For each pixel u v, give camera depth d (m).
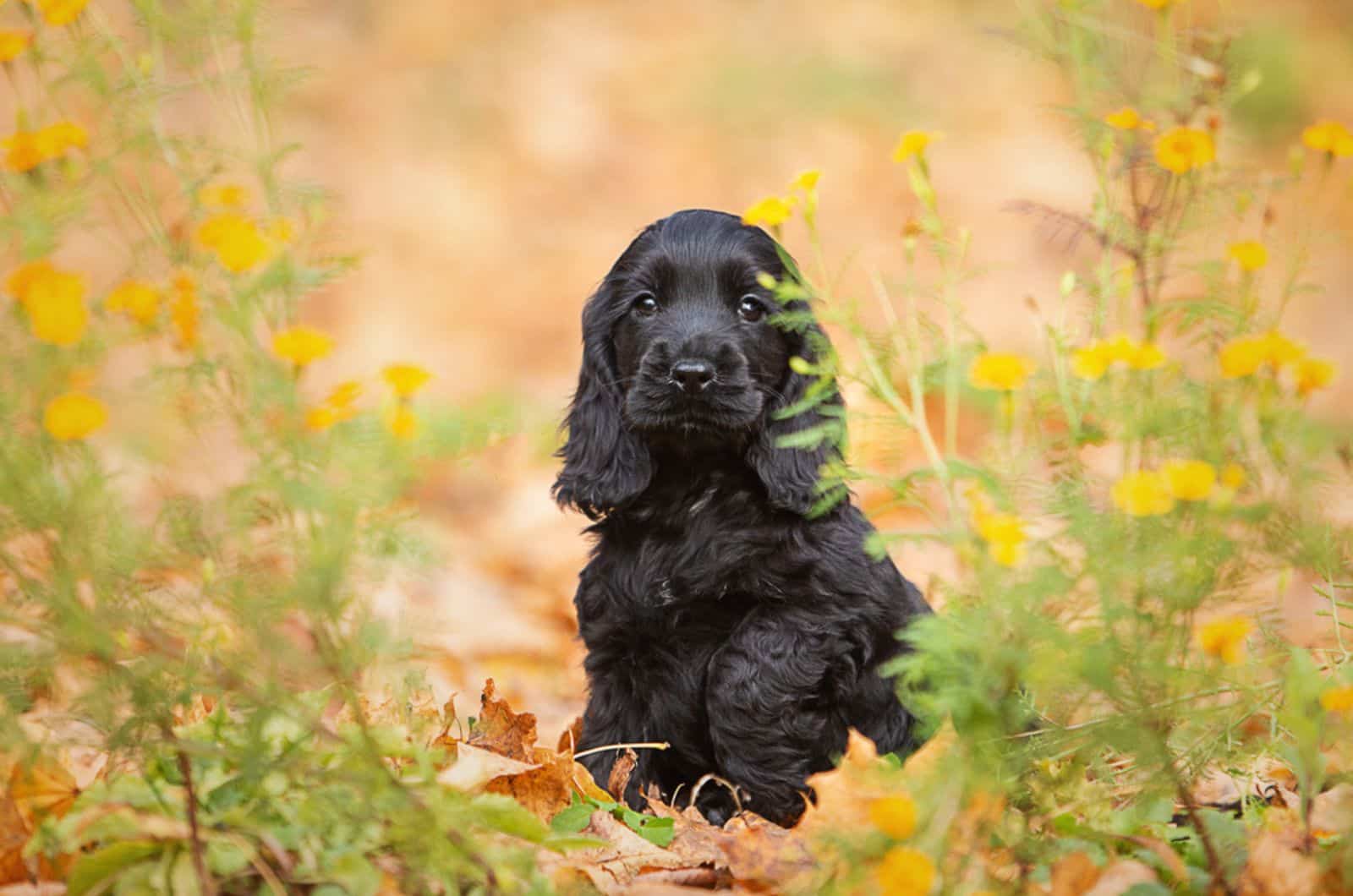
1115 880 3.73
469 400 9.94
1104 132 4.01
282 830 3.58
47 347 3.30
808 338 5.30
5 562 3.31
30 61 3.74
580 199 18.20
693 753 5.58
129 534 3.37
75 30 3.77
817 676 5.37
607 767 5.52
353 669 3.48
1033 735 3.93
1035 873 3.81
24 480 3.23
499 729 5.32
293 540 3.35
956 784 3.31
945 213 17.27
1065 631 3.38
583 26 21.75
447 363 14.62
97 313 3.43
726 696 5.36
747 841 4.12
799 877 3.70
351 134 18.67
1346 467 3.84
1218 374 3.76
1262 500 3.64
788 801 5.38
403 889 3.58
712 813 5.50
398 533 3.47
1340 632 5.16
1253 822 4.44
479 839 3.69
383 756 3.80
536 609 9.00
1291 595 7.05
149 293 3.40
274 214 3.67
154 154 3.63
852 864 3.32
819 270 4.34
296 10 6.75
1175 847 4.15
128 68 3.70
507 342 15.31
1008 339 13.30
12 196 3.53
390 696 4.79
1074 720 4.39
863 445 5.03
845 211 17.59
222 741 3.62
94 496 3.28
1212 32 4.10
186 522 3.40
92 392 3.37
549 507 10.60
